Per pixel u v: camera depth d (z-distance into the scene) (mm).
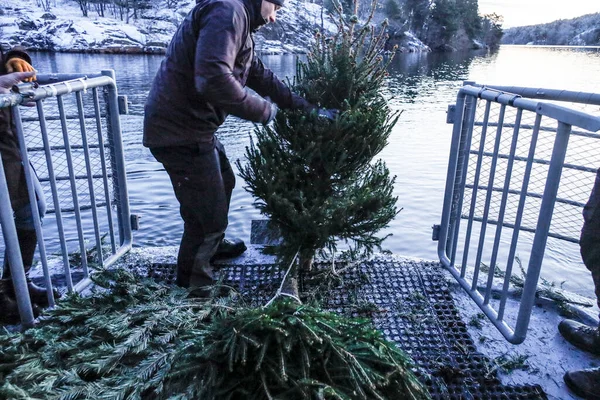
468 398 2061
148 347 1991
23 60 2414
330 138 2430
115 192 3225
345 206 2379
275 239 3139
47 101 13312
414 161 10859
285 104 2492
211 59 2014
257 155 2562
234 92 2086
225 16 2027
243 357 1710
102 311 2238
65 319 2162
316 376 1812
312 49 2574
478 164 2689
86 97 13977
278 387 1749
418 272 3049
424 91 25031
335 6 2521
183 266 2611
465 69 39781
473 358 2299
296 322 1888
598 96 2418
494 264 2520
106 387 1745
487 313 2574
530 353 2348
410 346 2365
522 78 31609
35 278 2990
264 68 2494
